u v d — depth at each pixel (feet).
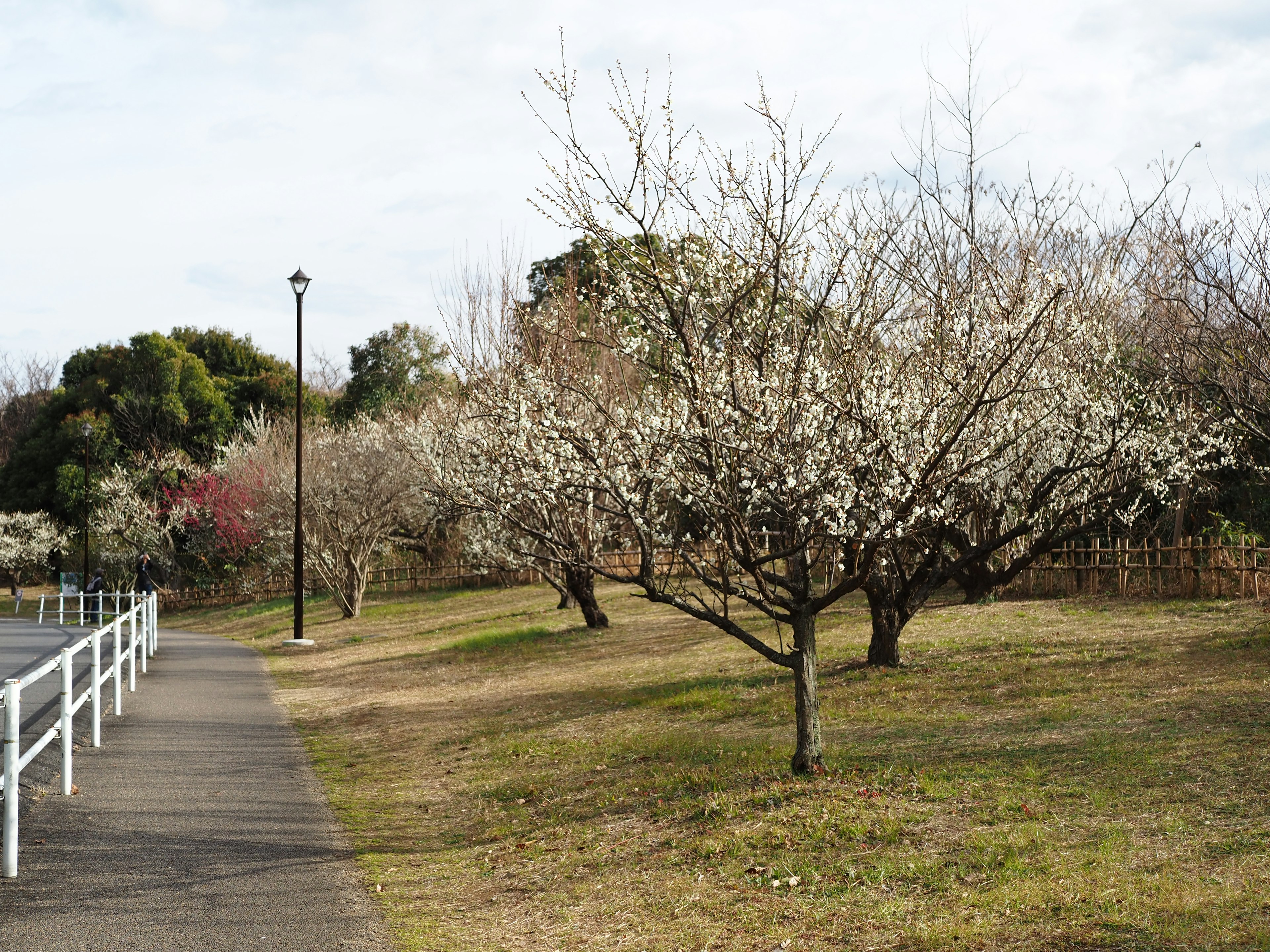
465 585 107.96
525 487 26.45
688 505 24.09
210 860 21.39
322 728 39.40
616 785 26.66
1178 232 34.94
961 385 26.21
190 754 32.83
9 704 19.90
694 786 25.21
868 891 17.53
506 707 41.39
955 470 30.71
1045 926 15.21
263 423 127.13
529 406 24.56
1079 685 33.01
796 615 25.03
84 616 94.12
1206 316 32.45
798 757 24.93
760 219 22.76
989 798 21.83
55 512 148.77
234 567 131.13
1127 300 42.14
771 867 19.11
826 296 23.53
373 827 24.85
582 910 18.35
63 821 24.03
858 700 34.78
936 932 15.31
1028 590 58.95
